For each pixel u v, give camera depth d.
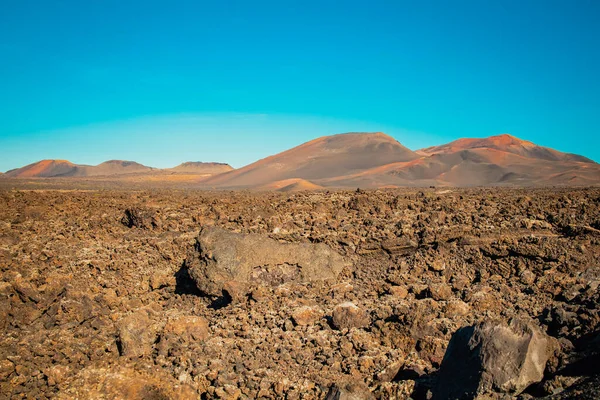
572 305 11.41
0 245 18.56
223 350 11.49
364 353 11.05
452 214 19.86
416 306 12.74
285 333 12.13
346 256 17.22
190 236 19.38
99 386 9.95
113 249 18.70
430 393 8.98
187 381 10.34
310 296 14.52
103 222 22.20
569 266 14.34
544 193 27.56
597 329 9.73
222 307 14.46
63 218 22.89
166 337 11.77
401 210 21.33
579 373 8.46
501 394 8.19
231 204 23.78
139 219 21.22
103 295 14.41
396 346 11.39
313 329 12.34
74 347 11.46
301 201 23.64
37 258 17.56
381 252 17.25
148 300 15.53
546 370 8.77
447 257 15.98
